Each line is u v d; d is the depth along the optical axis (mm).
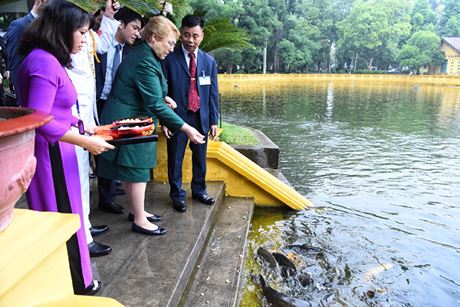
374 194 5977
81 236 1960
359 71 54844
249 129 8320
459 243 4238
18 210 1306
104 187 3273
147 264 2525
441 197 5926
